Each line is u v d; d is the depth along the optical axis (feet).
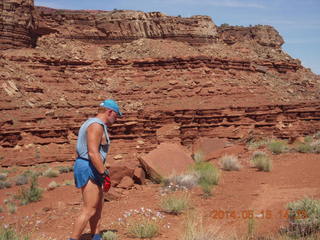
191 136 207.41
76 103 206.80
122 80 247.50
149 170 40.04
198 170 38.75
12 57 216.95
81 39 277.64
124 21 287.89
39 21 260.83
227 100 235.81
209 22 302.66
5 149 151.12
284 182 35.60
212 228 20.39
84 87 231.71
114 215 26.66
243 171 44.55
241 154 61.31
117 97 233.55
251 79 271.28
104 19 286.87
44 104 188.75
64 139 169.07
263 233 20.22
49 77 220.43
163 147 44.39
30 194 47.11
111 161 168.55
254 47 345.92
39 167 145.28
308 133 211.61
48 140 163.32
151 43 279.49
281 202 27.35
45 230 25.22
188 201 28.45
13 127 159.12
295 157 54.65
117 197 32.78
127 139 184.34
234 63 272.92
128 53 271.90
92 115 195.42
